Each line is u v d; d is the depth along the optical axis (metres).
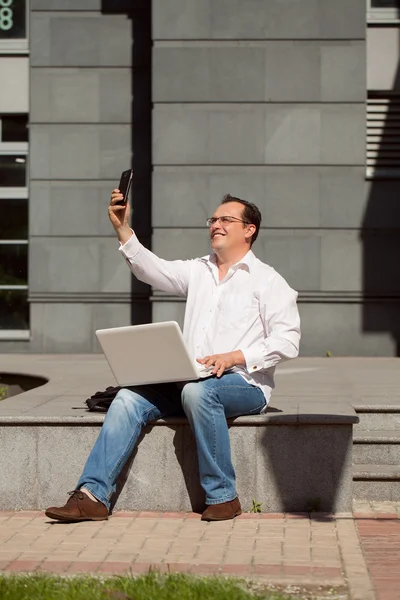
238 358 6.91
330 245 16.77
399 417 8.35
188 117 16.77
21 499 7.21
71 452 7.18
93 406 7.48
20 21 17.73
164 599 4.68
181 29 16.70
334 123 16.72
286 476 7.07
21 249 17.80
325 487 7.06
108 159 17.48
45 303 17.48
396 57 16.98
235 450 7.10
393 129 17.02
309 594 5.00
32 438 7.21
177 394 7.17
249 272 7.20
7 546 6.06
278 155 16.72
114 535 6.36
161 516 6.97
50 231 17.48
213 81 16.70
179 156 16.77
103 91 17.47
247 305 7.11
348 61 16.69
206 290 7.24
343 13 16.67
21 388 13.23
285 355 6.97
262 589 5.07
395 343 16.77
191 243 16.78
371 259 16.78
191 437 7.10
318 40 16.70
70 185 17.52
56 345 17.45
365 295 16.75
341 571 5.43
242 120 16.70
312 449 7.06
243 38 16.70
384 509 7.20
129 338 6.75
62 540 6.22
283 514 7.00
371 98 17.02
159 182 16.78
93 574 5.32
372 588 5.07
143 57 17.45
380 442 7.87
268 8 16.66
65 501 7.18
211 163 16.73
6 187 17.81
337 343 16.80
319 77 16.69
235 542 6.15
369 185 16.78
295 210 16.73
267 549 5.96
